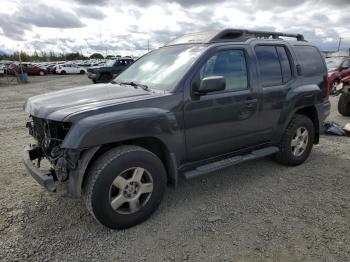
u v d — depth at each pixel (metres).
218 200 3.70
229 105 3.68
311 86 4.74
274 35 4.53
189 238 2.96
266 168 4.68
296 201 3.67
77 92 3.54
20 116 9.05
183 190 3.95
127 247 2.84
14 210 3.43
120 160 2.92
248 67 3.93
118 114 2.89
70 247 2.83
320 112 4.95
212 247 2.83
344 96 8.41
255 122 4.05
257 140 4.20
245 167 4.71
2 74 32.44
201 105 3.44
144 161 3.07
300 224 3.18
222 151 3.84
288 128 4.53
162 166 3.25
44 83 24.23
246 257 2.69
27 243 2.88
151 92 3.35
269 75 4.18
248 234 3.02
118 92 3.41
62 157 2.89
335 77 13.35
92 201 2.87
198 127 3.47
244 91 3.84
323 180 4.26
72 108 2.93
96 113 2.85
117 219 3.01
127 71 4.40
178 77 3.39
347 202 3.63
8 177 4.31
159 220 3.27
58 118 2.81
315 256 2.69
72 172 2.87
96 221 3.23
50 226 3.15
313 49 4.99
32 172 3.09
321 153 5.39
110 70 20.05
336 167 4.73
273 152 4.38
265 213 3.40
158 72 3.77
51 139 3.05
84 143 2.69
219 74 3.64
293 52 4.58
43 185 2.90
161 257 2.70
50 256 2.71
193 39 3.99
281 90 4.27
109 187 2.90
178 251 2.78
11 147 5.72
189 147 3.47
